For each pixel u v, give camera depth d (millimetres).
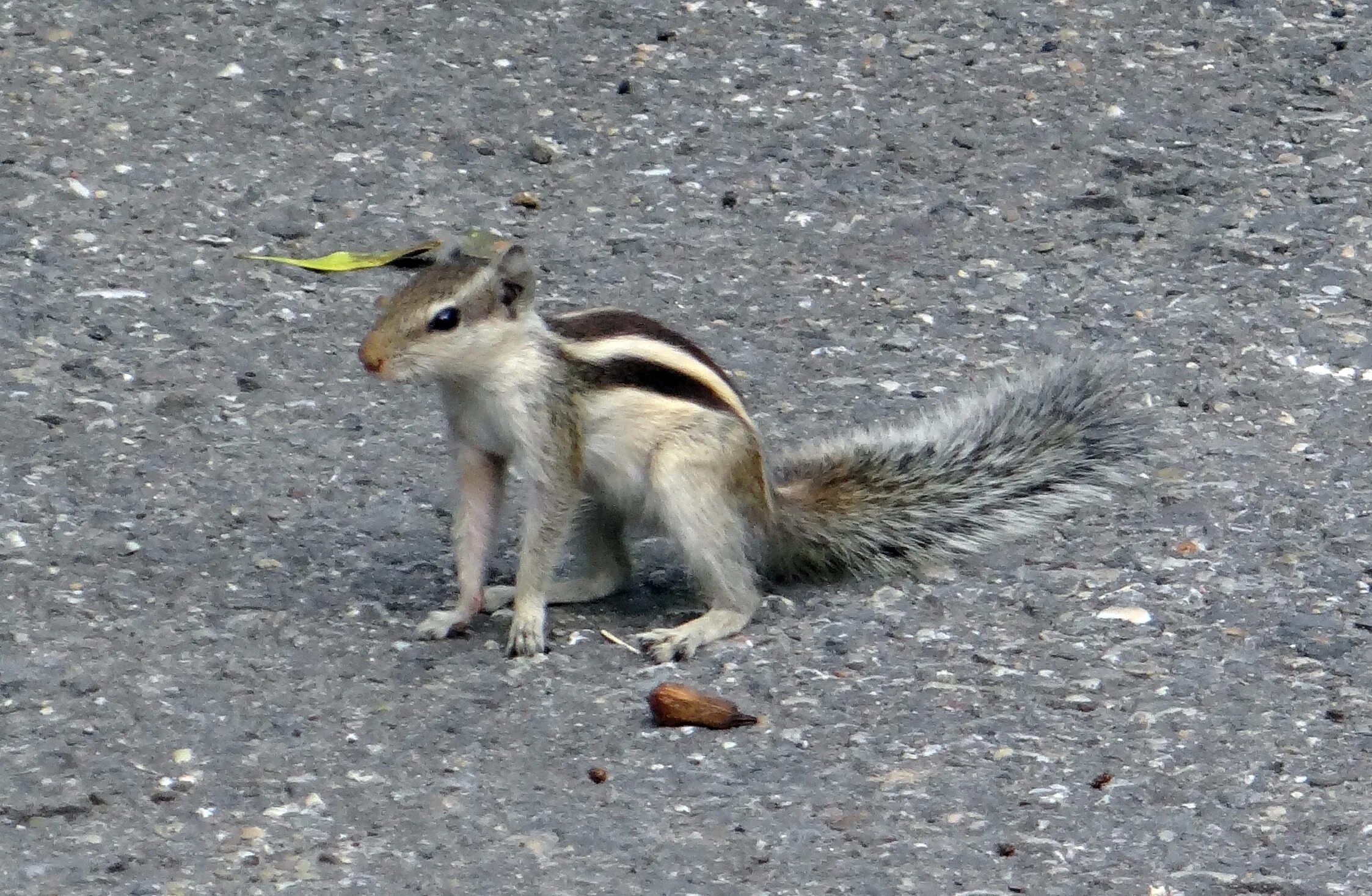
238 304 13656
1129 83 16375
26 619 9977
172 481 11523
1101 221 14711
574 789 8578
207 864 8023
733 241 14562
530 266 9789
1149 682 9469
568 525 10008
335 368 12969
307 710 9266
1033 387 11719
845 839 8188
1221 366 12922
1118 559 10719
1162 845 8133
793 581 10828
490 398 9836
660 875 7926
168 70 16516
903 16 17406
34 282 13711
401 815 8383
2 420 12062
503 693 9484
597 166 15461
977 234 14617
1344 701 9273
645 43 17062
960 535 10977
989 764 8758
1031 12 17391
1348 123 15812
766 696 9406
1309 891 7793
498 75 16578
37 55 16641
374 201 14961
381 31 17188
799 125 15945
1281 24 17188
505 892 7820
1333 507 11219
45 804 8422
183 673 9555
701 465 10016
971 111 16078
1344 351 13039
